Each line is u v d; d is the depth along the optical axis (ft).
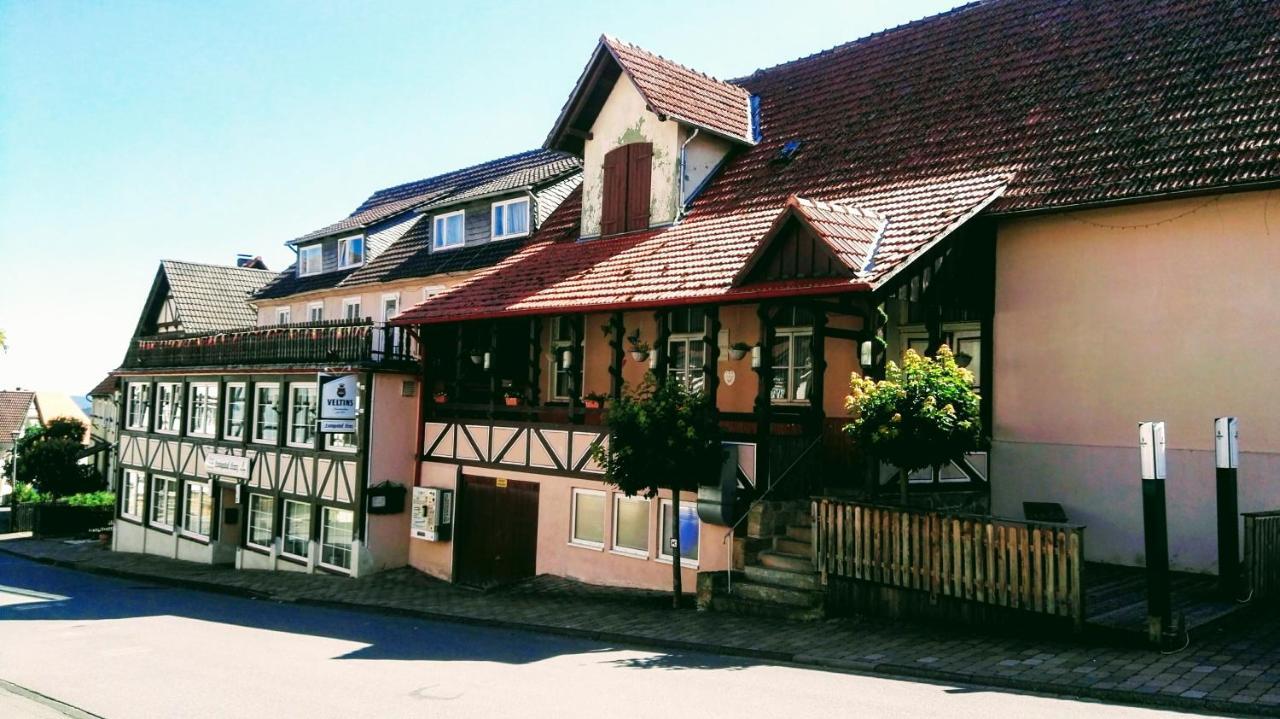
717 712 24.63
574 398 52.39
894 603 34.22
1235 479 32.37
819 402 41.68
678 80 58.90
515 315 51.60
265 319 99.86
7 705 29.09
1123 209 40.14
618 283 48.57
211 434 81.00
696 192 56.70
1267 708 22.22
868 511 34.91
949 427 32.04
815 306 40.57
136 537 92.94
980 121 47.96
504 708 26.00
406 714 25.98
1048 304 42.04
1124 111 42.42
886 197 45.34
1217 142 37.63
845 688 26.68
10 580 73.67
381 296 81.41
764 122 60.49
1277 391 36.01
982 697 24.93
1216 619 29.81
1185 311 38.37
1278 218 36.19
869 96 56.18
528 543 54.80
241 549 74.95
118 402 98.63
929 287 40.75
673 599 43.83
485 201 73.51
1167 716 22.56
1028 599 30.12
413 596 53.21
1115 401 40.14
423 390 62.95
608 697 26.78
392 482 62.39
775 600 37.99
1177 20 45.73
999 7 56.03
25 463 123.44
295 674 32.22
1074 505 41.06
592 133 61.16
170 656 37.04
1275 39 40.73
